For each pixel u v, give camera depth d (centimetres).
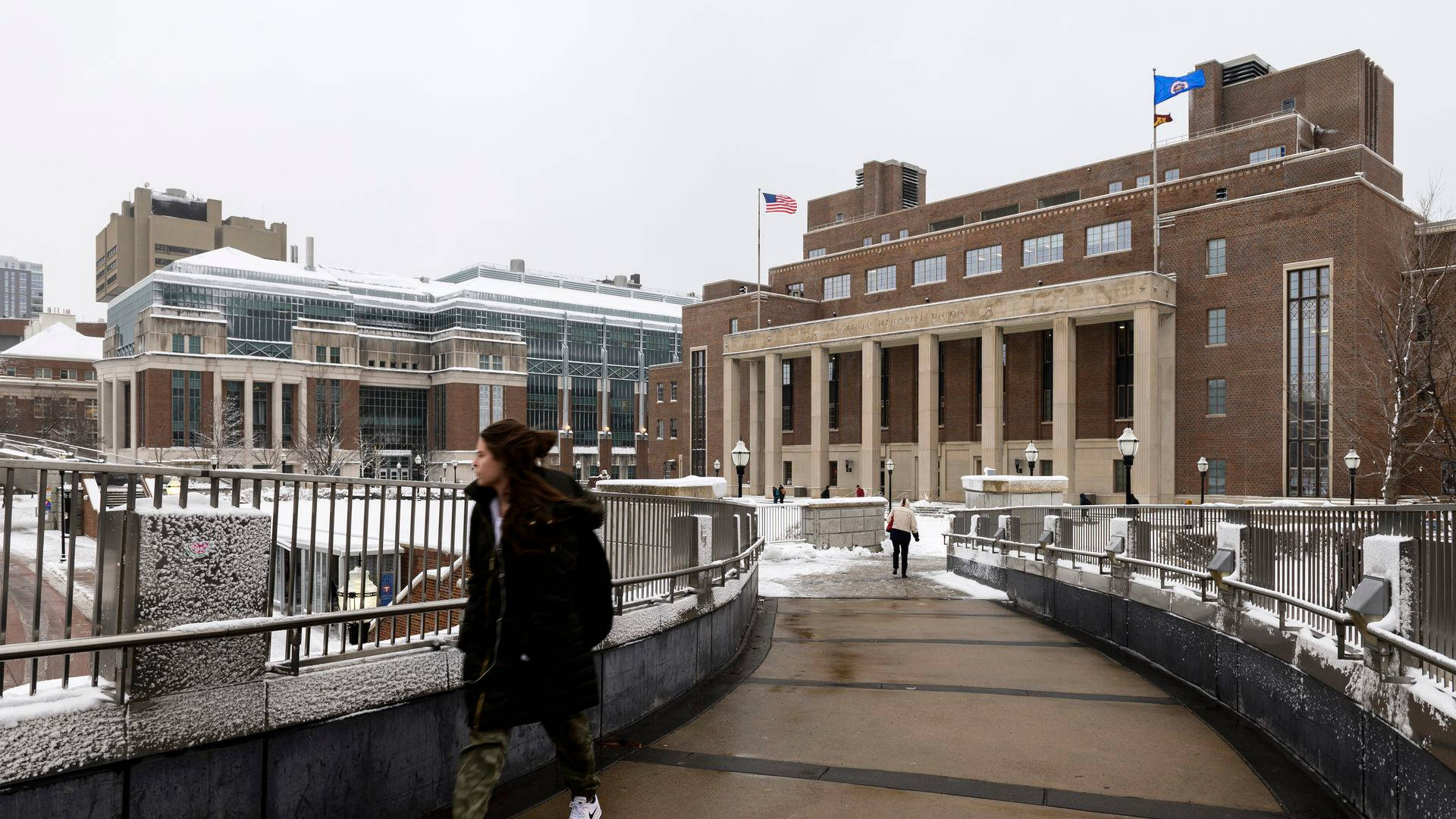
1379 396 3938
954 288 6569
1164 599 1004
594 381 12131
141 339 9769
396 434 10962
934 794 565
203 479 431
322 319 10494
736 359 7212
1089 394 5625
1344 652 578
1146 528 1165
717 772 609
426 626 609
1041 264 6012
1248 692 771
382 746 495
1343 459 4366
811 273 7769
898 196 8156
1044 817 523
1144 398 4866
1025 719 769
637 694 757
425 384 11150
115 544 392
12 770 337
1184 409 5059
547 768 614
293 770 446
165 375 9350
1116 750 673
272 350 10125
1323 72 5653
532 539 389
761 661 1048
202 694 405
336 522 570
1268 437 4719
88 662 449
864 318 6228
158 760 389
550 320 11800
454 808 384
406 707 513
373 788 489
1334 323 4472
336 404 10206
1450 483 4159
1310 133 5544
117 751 371
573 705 399
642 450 9944
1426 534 559
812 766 625
